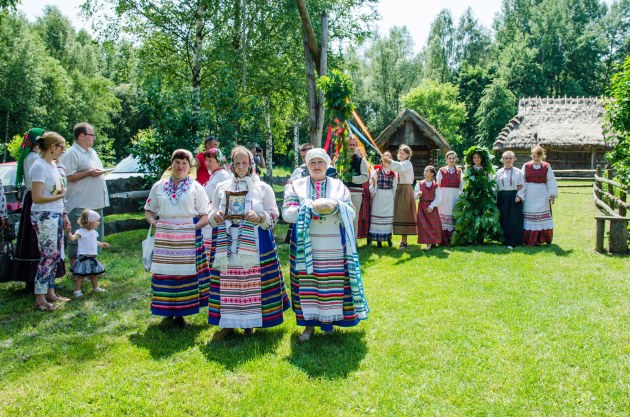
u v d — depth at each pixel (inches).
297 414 120.3
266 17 634.2
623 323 170.7
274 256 169.9
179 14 606.9
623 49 2240.4
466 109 2047.2
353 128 444.1
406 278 241.8
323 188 166.9
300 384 135.2
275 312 168.4
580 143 989.2
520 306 191.9
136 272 265.4
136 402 126.9
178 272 175.8
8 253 218.4
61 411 123.0
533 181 313.7
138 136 518.9
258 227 166.6
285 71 672.4
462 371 139.3
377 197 333.4
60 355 157.1
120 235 371.6
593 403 121.0
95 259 229.1
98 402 126.8
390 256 301.9
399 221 335.6
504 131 1091.3
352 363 147.2
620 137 317.1
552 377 134.1
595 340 156.9
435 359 147.9
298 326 181.8
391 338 165.2
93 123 1486.2
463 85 2078.0
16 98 1216.8
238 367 145.9
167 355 157.2
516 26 2352.4
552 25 2117.4
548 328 168.4
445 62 2193.7
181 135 397.1
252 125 453.1
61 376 142.4
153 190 179.8
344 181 319.3
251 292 164.4
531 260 270.4
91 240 227.1
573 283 221.0
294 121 989.2
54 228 201.3
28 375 143.3
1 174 480.4
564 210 493.4
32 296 220.2
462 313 186.1
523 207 318.0
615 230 280.8
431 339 162.7
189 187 177.9
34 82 1248.2
